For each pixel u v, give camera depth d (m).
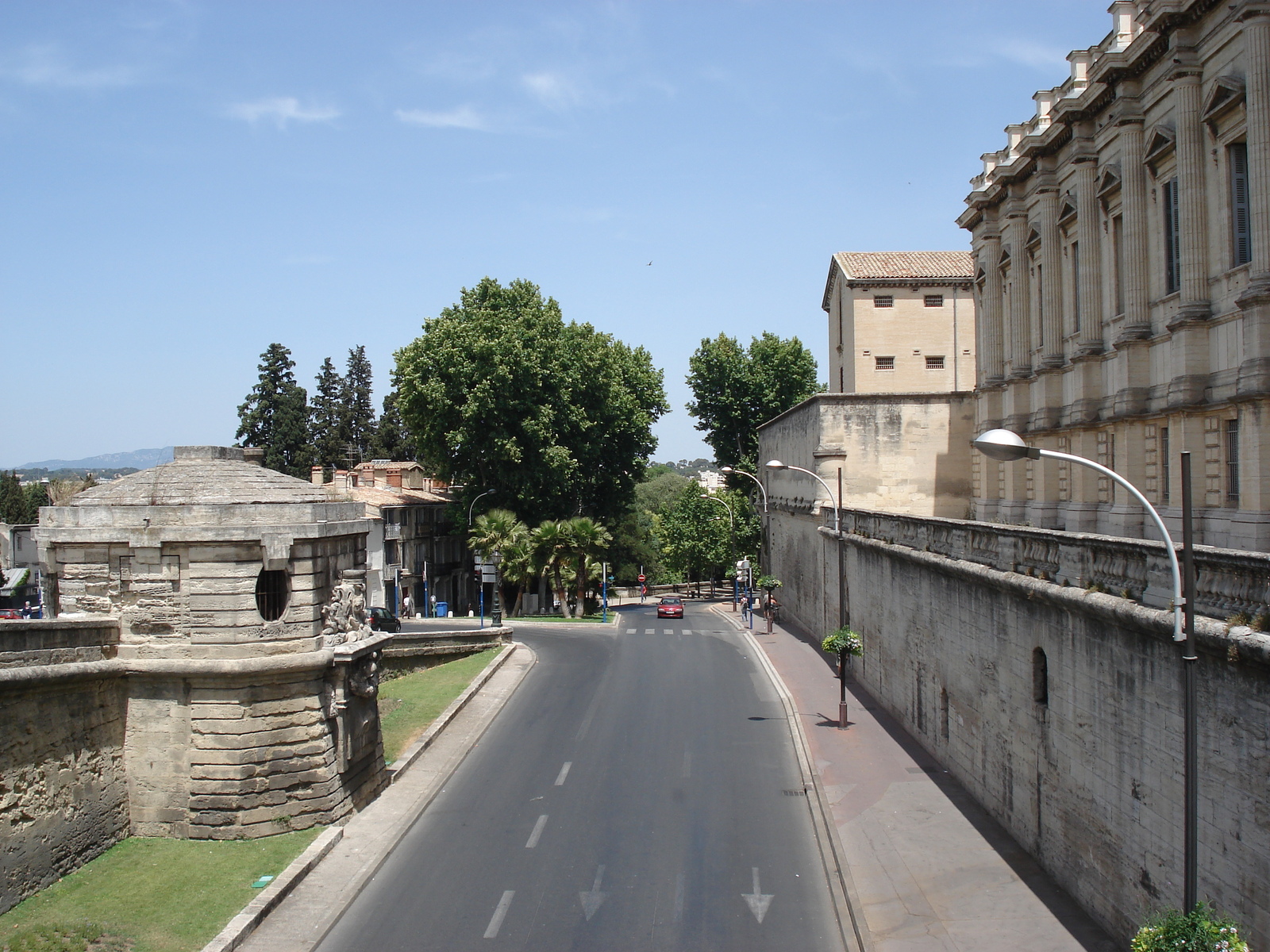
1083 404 29.91
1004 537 20.02
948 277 54.09
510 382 59.06
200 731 19.48
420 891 17.88
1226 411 22.72
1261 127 20.84
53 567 19.95
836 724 30.00
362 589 22.59
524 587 66.81
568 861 19.30
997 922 15.97
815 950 15.38
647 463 74.00
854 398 46.38
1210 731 12.18
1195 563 12.87
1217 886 12.03
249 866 18.23
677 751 27.30
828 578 44.12
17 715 16.53
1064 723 16.98
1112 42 27.67
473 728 30.00
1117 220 28.80
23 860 16.44
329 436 97.25
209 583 19.53
